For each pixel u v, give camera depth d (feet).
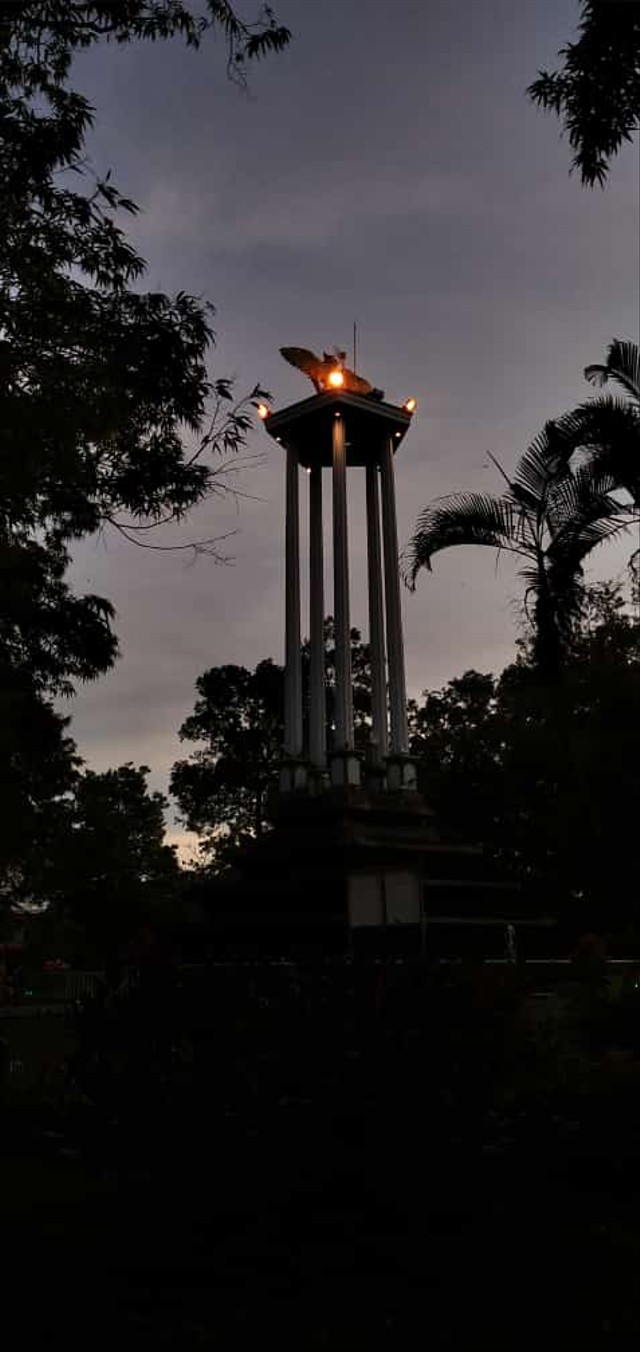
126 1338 15.39
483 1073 20.36
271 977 21.59
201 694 186.50
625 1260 18.11
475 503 56.29
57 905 130.41
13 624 76.59
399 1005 20.40
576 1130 22.72
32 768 79.71
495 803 144.25
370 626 103.09
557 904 128.06
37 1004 62.75
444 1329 15.67
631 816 122.42
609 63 40.24
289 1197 20.30
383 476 104.27
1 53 38.45
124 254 40.52
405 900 86.48
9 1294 17.15
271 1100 20.38
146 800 211.20
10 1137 26.99
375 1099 19.88
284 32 39.86
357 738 166.50
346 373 99.81
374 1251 18.78
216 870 189.88
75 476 41.37
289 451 104.58
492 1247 18.92
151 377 41.93
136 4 38.29
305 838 90.27
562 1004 28.63
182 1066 21.31
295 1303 16.83
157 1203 21.30
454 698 169.37
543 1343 15.12
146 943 23.70
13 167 38.37
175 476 44.06
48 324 38.11
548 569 55.26
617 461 52.80
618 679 122.01
